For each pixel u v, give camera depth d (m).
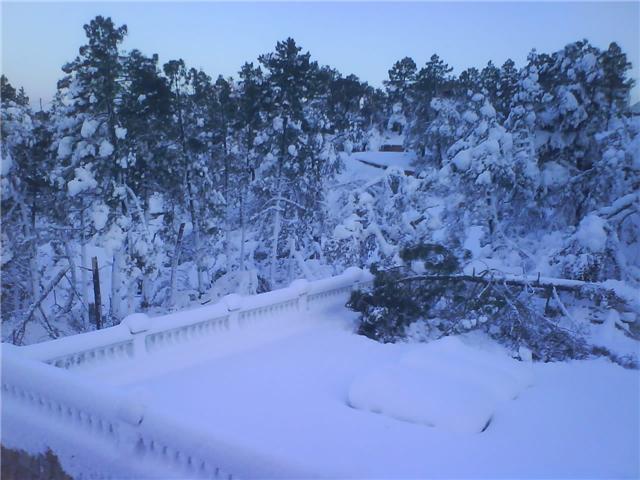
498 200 19.56
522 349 10.13
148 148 22.86
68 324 22.05
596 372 9.37
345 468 4.16
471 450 5.94
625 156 15.72
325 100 27.48
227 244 26.94
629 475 5.42
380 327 11.62
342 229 17.86
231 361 9.57
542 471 5.44
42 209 21.58
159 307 24.92
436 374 7.84
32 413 6.31
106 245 19.78
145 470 4.94
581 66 18.45
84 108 20.12
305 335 11.57
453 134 32.75
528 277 12.27
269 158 25.44
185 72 23.17
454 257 12.32
